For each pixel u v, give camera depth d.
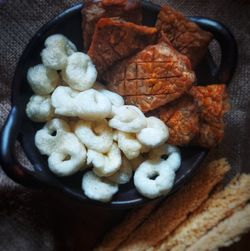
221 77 0.25
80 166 0.23
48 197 0.27
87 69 0.24
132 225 0.27
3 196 0.27
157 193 0.24
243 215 0.27
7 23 0.27
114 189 0.24
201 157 0.25
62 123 0.24
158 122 0.24
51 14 0.27
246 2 0.29
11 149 0.22
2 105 0.27
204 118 0.24
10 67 0.27
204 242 0.27
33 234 0.27
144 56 0.23
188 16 0.27
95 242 0.28
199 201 0.27
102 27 0.23
